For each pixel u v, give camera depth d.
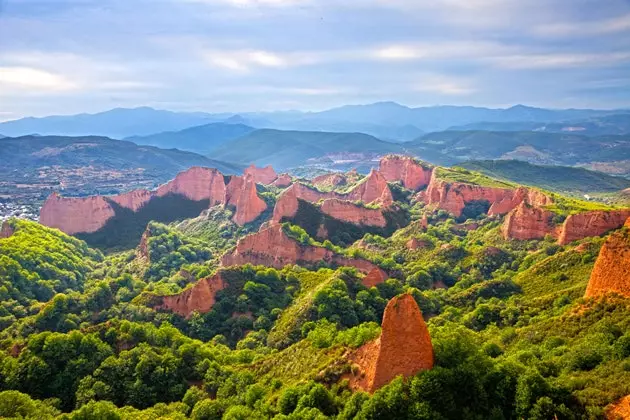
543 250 120.25
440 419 43.03
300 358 66.44
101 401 60.72
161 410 61.72
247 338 89.25
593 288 70.31
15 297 111.88
